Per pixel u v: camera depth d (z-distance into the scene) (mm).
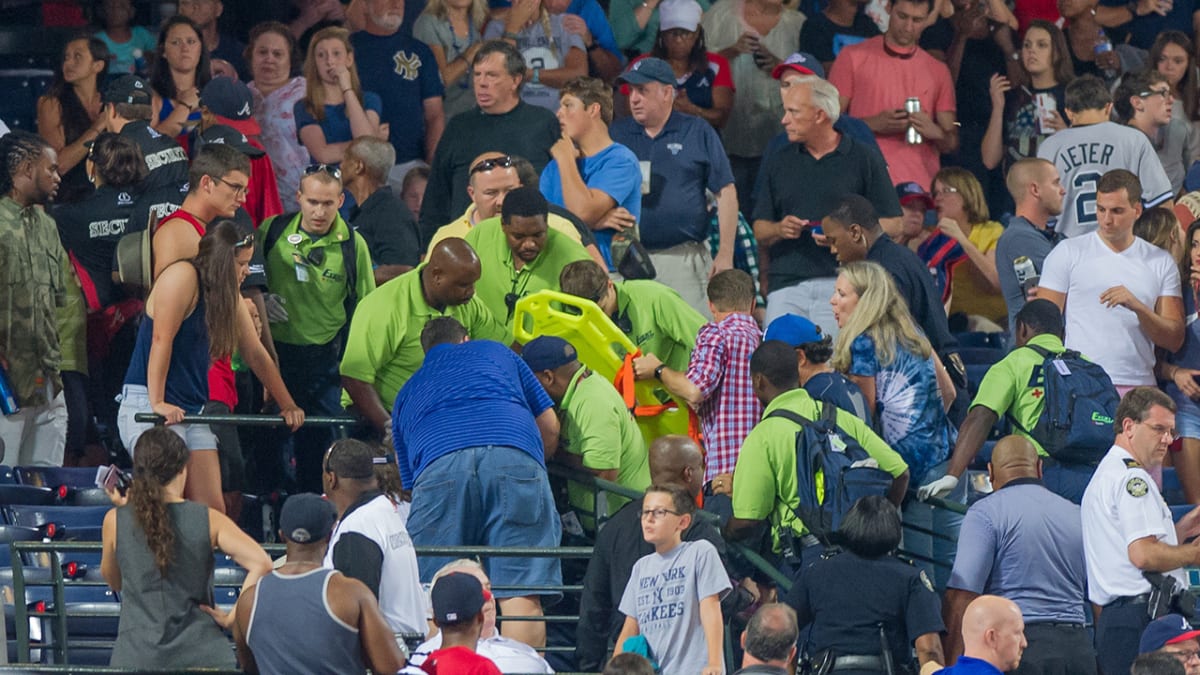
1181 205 42594
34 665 27453
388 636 26312
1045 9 52969
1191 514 32812
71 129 45969
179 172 39812
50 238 38344
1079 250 38625
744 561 32750
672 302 36594
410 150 48719
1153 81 47875
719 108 49750
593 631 30828
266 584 26297
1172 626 29812
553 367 33656
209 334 32844
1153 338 37938
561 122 40094
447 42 49656
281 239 36562
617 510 34156
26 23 51875
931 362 34062
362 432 35812
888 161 49344
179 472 27734
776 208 43250
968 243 46344
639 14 50938
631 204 40188
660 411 35594
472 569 28219
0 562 34188
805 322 33594
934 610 29281
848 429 32188
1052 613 30922
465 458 31172
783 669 27234
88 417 40312
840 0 51031
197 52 44781
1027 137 51531
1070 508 31328
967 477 35406
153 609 27469
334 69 46688
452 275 34312
